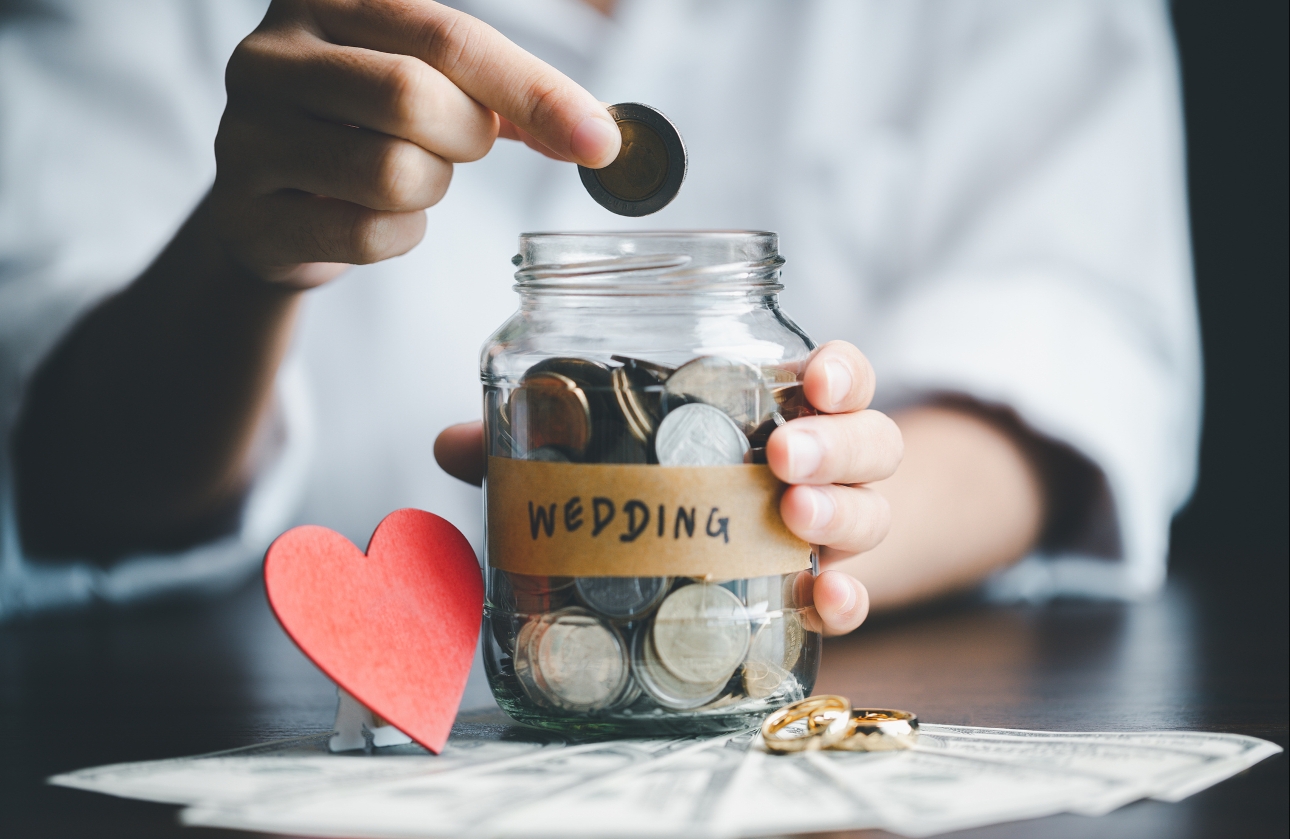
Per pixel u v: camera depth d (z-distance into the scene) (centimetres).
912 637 126
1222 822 57
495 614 78
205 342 150
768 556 74
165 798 61
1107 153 211
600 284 75
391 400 235
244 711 92
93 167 212
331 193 87
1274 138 265
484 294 234
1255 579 170
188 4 227
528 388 74
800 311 232
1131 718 84
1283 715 84
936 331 185
